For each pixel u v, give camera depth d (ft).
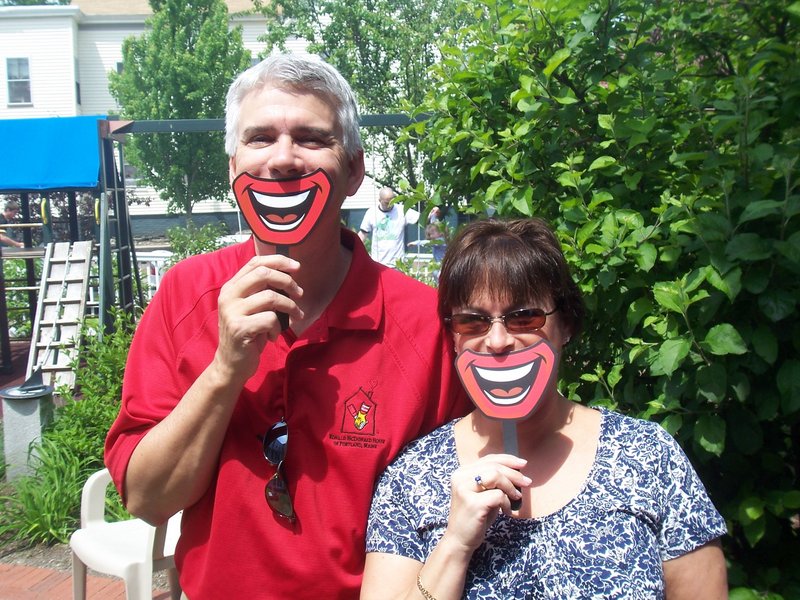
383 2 42.91
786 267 6.27
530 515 5.08
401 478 5.49
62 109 82.94
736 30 8.45
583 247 7.63
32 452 15.79
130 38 65.41
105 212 24.16
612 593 4.72
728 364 6.70
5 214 49.70
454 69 9.89
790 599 6.98
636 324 7.48
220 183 66.03
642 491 5.02
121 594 12.38
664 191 7.82
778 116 7.38
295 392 5.81
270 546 5.63
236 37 65.57
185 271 6.23
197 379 5.50
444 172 10.50
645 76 8.10
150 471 5.54
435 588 4.73
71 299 25.64
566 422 5.50
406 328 6.05
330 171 5.73
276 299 5.16
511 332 5.21
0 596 12.33
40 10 80.89
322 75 5.75
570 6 8.13
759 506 6.77
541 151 8.54
